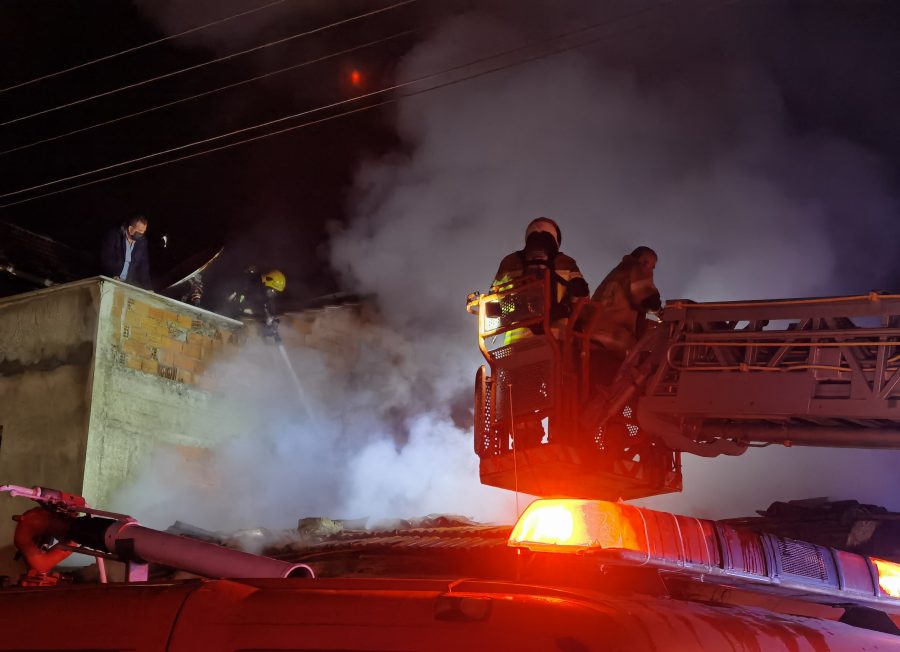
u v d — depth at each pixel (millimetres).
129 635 2314
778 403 6270
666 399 6730
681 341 6773
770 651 2385
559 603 2100
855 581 4090
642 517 3324
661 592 2766
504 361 8133
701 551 3441
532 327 7977
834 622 2900
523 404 7895
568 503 3299
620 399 7168
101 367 13008
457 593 2197
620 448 7691
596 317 7891
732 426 6738
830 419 6414
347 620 2180
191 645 2248
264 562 3373
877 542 9391
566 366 7727
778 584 3711
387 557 9125
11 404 13352
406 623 2133
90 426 12727
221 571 3439
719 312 6633
